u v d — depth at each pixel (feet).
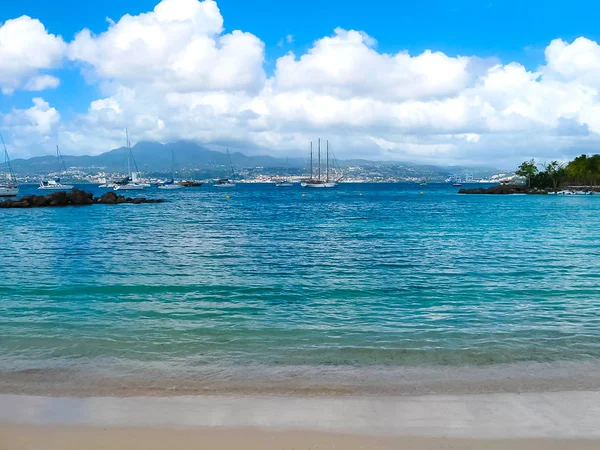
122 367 31.04
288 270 71.31
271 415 24.21
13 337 37.52
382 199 407.03
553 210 252.01
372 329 40.06
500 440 21.86
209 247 100.22
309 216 205.77
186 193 548.72
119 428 22.80
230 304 49.62
